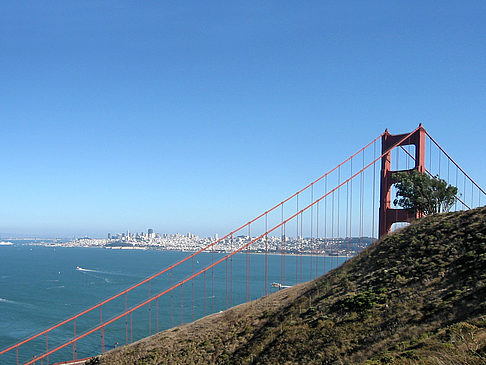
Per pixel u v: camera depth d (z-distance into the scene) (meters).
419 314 24.19
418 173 57.50
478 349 14.23
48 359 72.56
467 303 22.38
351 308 30.05
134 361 40.75
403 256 36.06
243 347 34.72
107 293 150.75
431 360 14.51
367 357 21.14
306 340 28.69
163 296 138.75
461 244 33.16
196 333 43.00
